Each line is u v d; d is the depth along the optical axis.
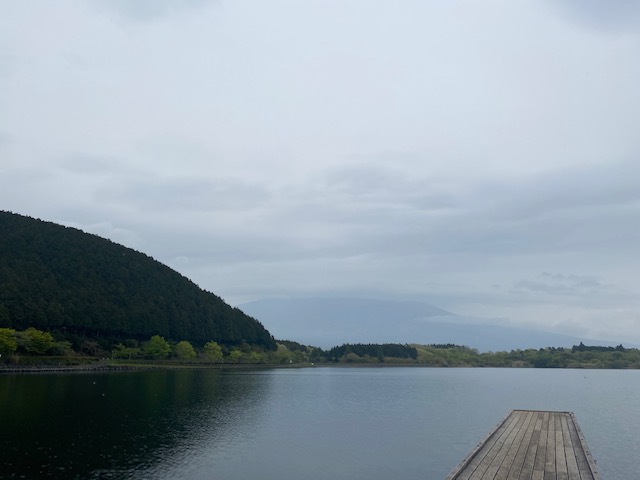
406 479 39.72
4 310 150.50
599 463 45.16
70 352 159.50
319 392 111.75
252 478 38.88
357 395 107.19
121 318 186.38
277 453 46.84
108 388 94.44
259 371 195.75
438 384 150.38
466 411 80.88
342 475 40.44
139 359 179.38
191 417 65.44
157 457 43.56
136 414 65.06
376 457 46.19
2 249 196.00
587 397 110.88
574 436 31.44
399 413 77.56
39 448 44.44
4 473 37.41
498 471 23.61
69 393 82.56
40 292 174.12
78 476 37.44
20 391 82.00
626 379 194.75
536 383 163.12
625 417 76.81
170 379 126.81
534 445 28.91
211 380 131.88
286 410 77.44
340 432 58.56
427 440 54.12
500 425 35.22
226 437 53.25
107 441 48.25
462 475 22.95
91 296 189.50
